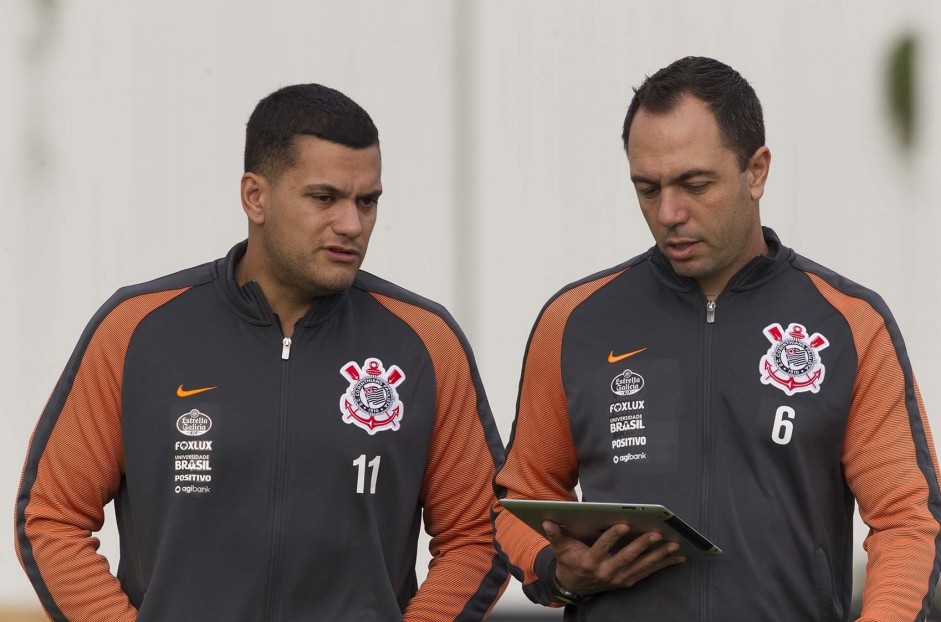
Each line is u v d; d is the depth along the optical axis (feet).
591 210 61.26
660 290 32.99
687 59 31.81
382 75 61.93
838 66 61.11
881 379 31.30
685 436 31.73
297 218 32.12
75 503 33.65
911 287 60.64
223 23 61.72
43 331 61.11
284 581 32.48
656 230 31.12
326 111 32.24
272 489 32.65
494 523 34.60
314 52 61.93
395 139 61.87
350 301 34.37
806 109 61.36
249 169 33.42
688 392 31.91
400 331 34.27
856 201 61.05
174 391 33.24
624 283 33.60
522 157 61.57
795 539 31.01
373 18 62.03
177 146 61.52
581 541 31.48
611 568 30.63
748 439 31.32
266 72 61.67
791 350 31.63
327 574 32.71
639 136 30.89
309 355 33.42
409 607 33.94
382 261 61.72
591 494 32.58
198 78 61.72
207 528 32.65
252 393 33.06
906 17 60.90
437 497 34.76
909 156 60.75
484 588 34.37
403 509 33.76
